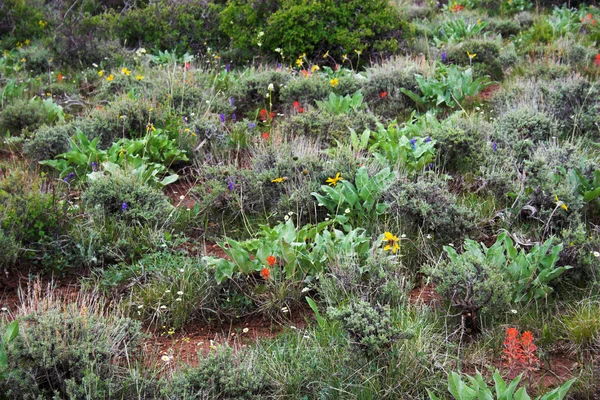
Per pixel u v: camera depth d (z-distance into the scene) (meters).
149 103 7.23
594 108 7.03
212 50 10.45
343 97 7.84
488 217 5.36
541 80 7.99
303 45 9.75
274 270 4.51
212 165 6.38
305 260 4.59
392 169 5.99
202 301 4.45
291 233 4.79
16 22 11.35
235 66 9.85
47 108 7.84
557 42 9.72
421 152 6.06
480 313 4.15
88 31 10.84
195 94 7.80
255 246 4.72
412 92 7.82
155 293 4.51
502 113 7.11
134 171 5.91
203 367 3.68
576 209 5.05
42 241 5.04
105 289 4.68
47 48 10.32
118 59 9.91
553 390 3.28
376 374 3.60
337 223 5.31
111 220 5.35
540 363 3.84
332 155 6.10
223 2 11.84
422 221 5.16
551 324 4.10
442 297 4.36
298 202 5.43
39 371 3.60
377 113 7.69
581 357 3.83
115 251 5.04
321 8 9.84
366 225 5.15
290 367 3.77
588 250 4.64
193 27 10.74
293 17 9.73
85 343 3.68
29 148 6.61
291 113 7.69
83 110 8.23
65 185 6.11
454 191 5.80
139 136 7.00
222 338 4.26
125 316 4.39
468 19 11.96
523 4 12.99
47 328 3.69
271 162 6.14
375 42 9.80
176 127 6.90
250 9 10.24
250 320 4.44
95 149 6.43
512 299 4.32
